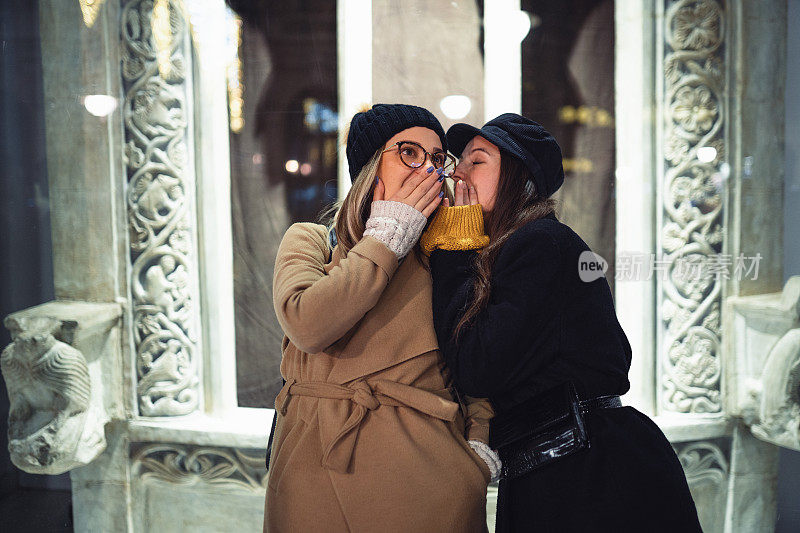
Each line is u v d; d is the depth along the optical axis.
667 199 1.95
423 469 1.09
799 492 2.00
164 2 1.98
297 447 1.13
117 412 2.08
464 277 1.14
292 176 2.05
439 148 1.19
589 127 1.98
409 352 1.14
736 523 2.02
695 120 1.92
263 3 2.01
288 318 1.06
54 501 2.16
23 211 2.09
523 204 1.24
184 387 2.09
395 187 1.16
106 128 2.01
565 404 1.15
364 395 1.11
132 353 2.07
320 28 2.00
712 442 2.00
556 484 1.13
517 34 1.94
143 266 2.06
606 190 1.99
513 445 1.19
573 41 1.96
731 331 1.96
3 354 1.88
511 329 1.07
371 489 1.08
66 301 2.07
